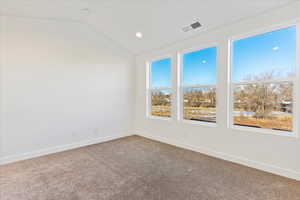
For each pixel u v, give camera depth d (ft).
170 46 12.79
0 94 9.48
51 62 11.21
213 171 8.42
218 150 10.15
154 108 14.75
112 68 14.38
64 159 10.14
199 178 7.77
